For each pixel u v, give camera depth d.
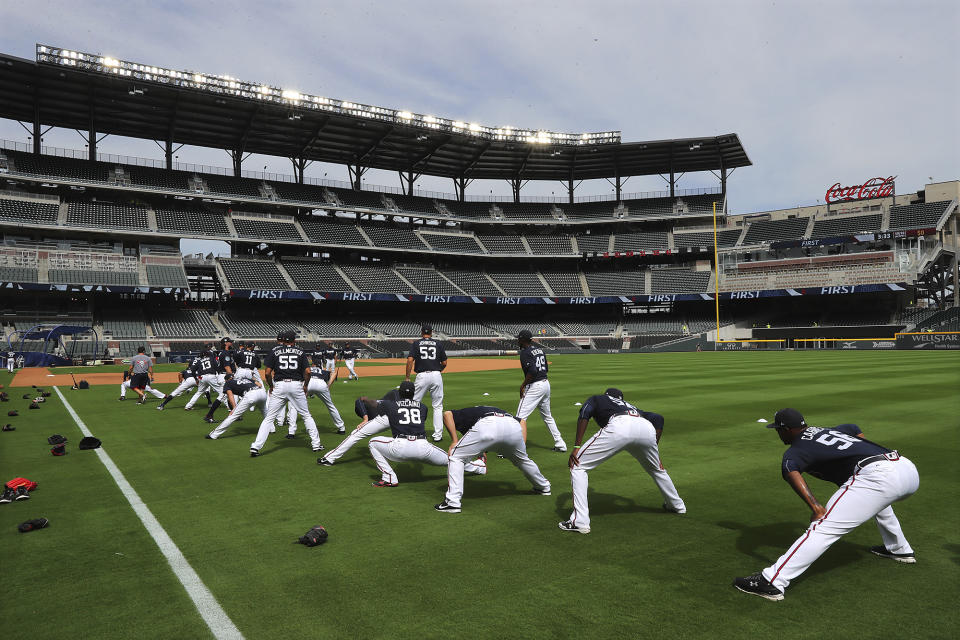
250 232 51.59
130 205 48.84
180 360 42.72
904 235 52.47
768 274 57.31
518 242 64.81
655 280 62.06
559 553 4.86
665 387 18.83
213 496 6.76
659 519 5.75
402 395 7.14
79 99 43.16
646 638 3.45
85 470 8.10
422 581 4.31
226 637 3.54
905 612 3.77
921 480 7.02
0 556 4.89
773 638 3.44
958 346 46.84
